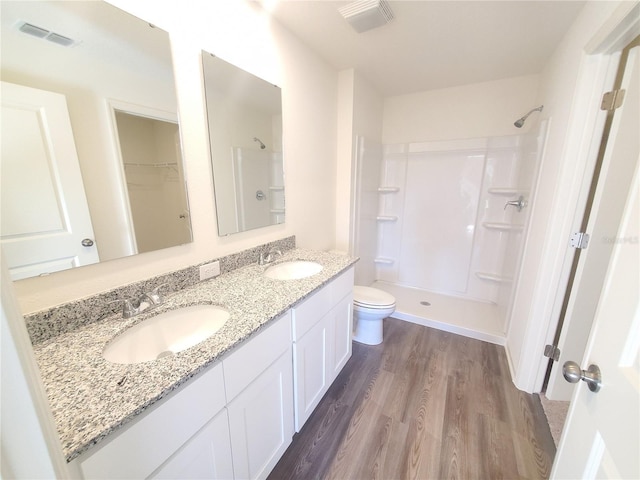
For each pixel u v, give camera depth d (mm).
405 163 2998
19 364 279
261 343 981
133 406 582
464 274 2932
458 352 2076
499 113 2494
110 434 556
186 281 1232
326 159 2254
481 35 1692
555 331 1538
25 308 793
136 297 1045
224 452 871
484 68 2195
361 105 2424
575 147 1324
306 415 1386
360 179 2572
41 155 791
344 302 1720
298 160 1929
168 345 1021
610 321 553
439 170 2863
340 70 2246
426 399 1605
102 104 914
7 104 721
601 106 1237
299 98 1854
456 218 2875
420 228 3074
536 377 1626
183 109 1164
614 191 1224
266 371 1036
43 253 818
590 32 1229
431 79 2439
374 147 2799
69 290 883
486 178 2670
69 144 846
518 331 1866
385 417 1480
